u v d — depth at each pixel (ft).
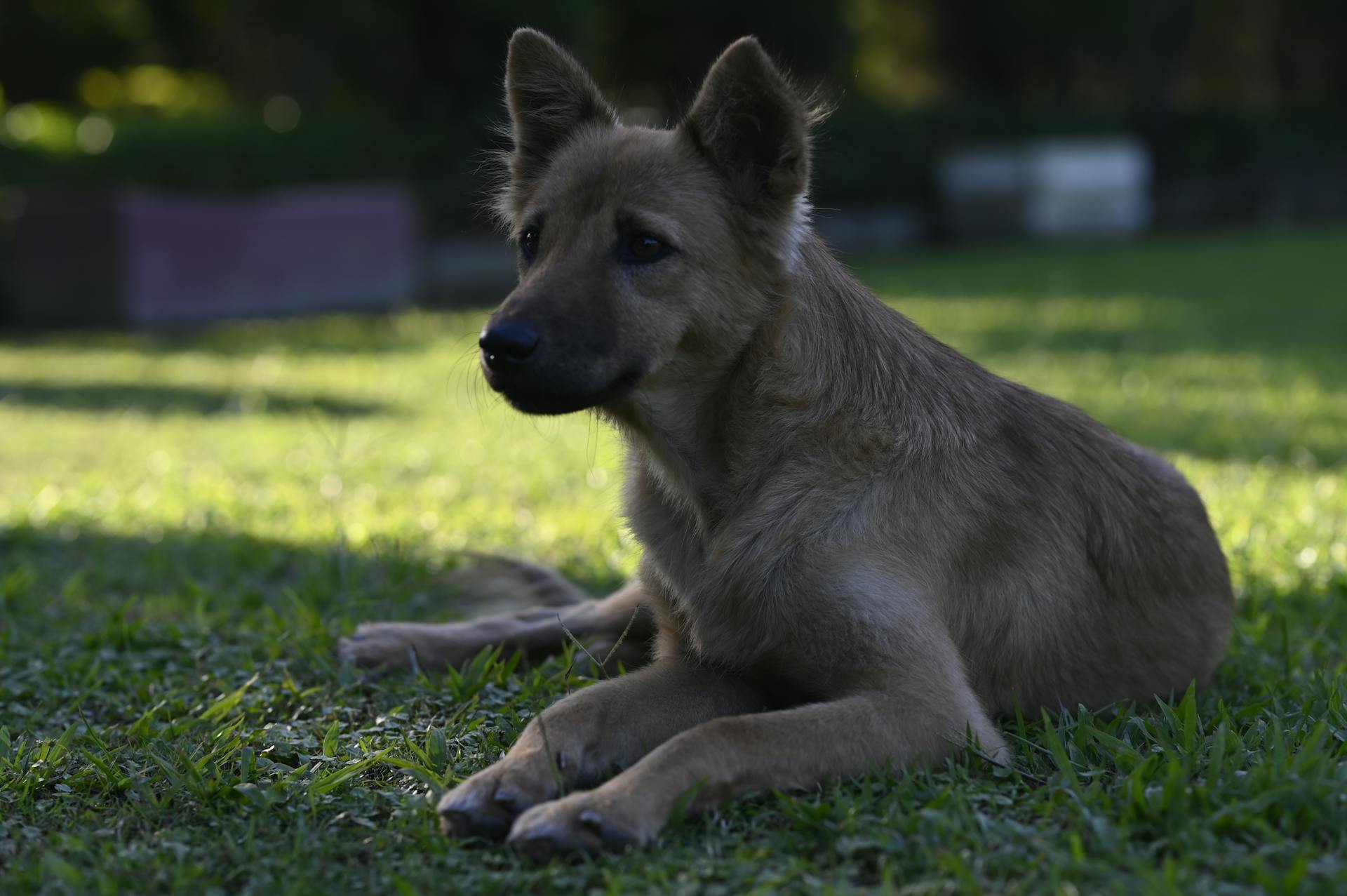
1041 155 156.04
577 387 16.71
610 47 143.74
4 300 93.09
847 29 146.72
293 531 31.86
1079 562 18.39
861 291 18.80
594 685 17.38
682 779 14.19
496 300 111.55
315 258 101.55
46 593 26.32
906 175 154.92
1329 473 37.60
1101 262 125.80
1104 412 48.78
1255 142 179.32
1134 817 13.69
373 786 15.81
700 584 17.43
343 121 117.29
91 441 46.83
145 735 17.74
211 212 94.17
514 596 24.59
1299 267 115.44
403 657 21.15
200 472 40.60
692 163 17.80
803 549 16.52
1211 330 75.66
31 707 19.54
